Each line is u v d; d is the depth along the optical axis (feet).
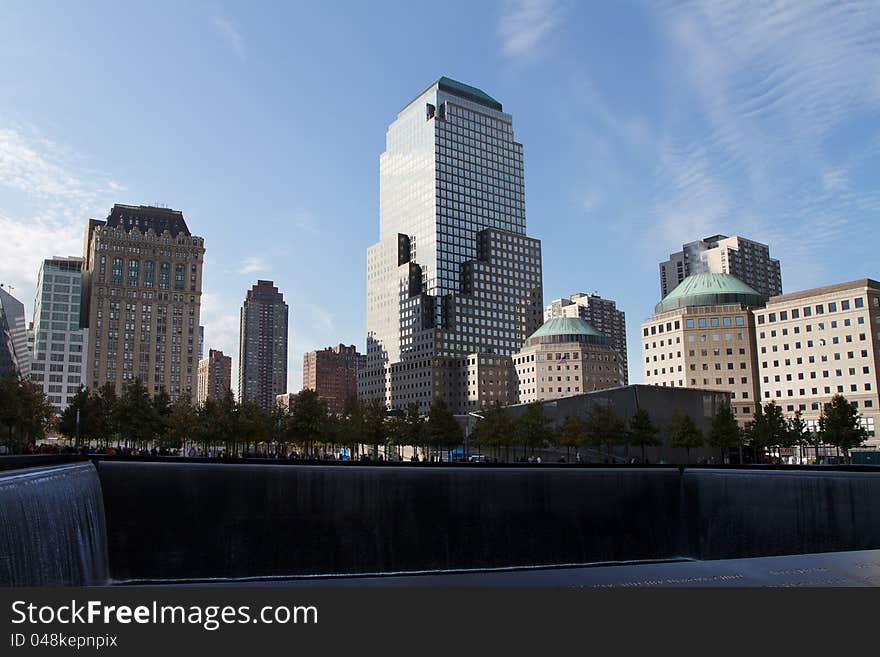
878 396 465.47
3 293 528.22
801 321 510.17
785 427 339.36
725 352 545.44
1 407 270.05
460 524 221.25
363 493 215.72
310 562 205.87
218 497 201.36
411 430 355.56
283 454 362.74
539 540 226.58
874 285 480.64
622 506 239.71
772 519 214.07
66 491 142.92
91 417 325.21
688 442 322.14
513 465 234.99
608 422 327.88
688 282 590.55
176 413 364.99
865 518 187.62
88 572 160.86
